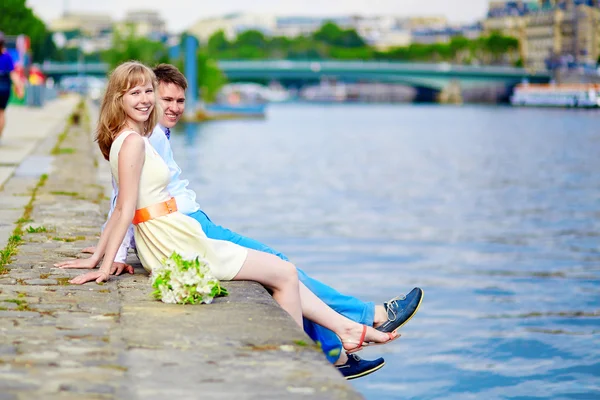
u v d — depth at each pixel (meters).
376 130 74.12
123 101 6.01
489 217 20.39
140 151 5.91
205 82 92.12
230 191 26.08
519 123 86.38
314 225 18.58
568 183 30.45
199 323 5.05
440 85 141.88
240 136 60.03
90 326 4.98
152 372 4.23
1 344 4.61
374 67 136.50
